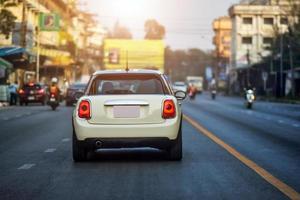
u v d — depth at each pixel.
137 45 83.50
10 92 58.44
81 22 129.12
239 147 20.09
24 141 22.52
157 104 15.38
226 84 149.12
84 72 124.44
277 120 35.88
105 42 84.19
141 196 11.37
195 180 13.19
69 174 14.17
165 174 14.05
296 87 95.12
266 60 109.94
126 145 15.30
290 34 83.69
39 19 79.81
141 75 16.42
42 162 16.41
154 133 15.24
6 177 13.82
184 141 21.98
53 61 88.75
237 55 132.38
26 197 11.38
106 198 11.20
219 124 31.58
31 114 41.59
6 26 46.41
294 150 19.34
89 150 16.69
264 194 11.56
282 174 14.11
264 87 104.25
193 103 67.75
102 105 15.30
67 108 51.84
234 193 11.67
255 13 132.00
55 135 25.05
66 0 104.25
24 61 73.75
